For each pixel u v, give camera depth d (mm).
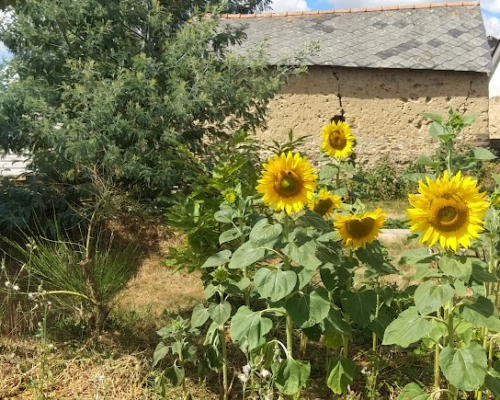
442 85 11680
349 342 4195
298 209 2738
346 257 3375
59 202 7230
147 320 4691
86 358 3900
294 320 2910
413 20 12828
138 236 7094
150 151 7477
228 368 3863
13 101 7203
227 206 3561
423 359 3824
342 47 11906
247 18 13289
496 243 3115
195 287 5965
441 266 2574
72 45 7676
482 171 11164
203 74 7902
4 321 4176
